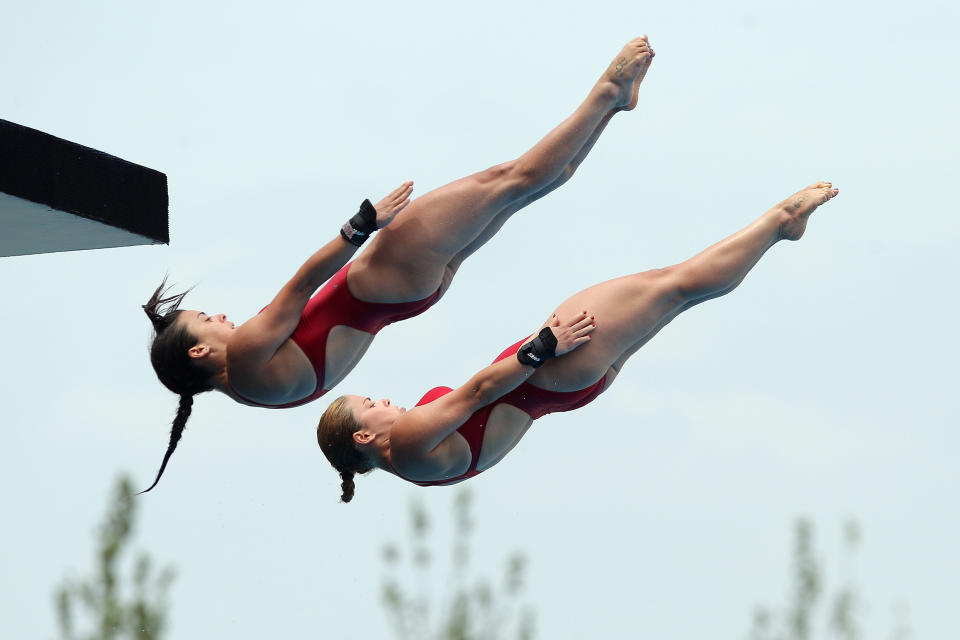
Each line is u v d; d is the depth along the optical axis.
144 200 28.88
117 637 42.00
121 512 43.44
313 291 29.05
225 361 30.45
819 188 29.64
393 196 28.55
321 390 30.44
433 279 29.66
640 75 29.20
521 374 28.48
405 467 29.53
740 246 29.45
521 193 29.27
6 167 26.09
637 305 29.53
